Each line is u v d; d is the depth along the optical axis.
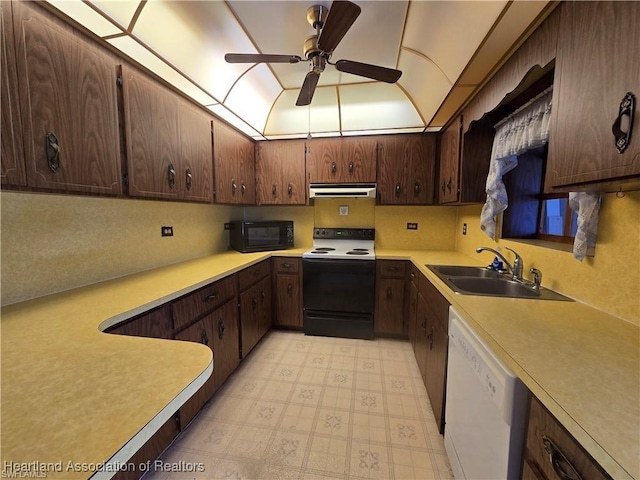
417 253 2.83
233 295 2.10
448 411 1.36
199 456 1.45
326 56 1.48
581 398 0.62
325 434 1.59
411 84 2.20
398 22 1.58
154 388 0.65
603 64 0.76
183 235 2.35
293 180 3.00
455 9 1.28
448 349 1.43
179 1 1.35
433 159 2.75
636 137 0.66
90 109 1.23
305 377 2.14
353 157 2.88
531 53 1.17
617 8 0.71
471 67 1.49
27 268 1.27
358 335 2.80
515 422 0.76
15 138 0.96
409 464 1.41
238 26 1.60
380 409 1.79
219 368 1.89
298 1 1.41
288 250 3.00
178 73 1.72
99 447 0.49
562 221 1.67
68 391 0.64
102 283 1.59
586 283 1.22
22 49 0.97
